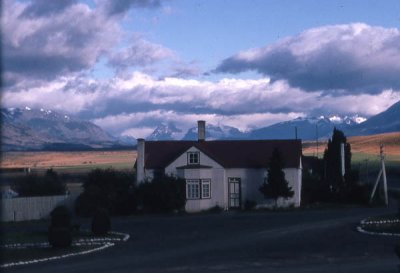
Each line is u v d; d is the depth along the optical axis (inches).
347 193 2345.0
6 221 1919.3
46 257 1033.5
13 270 877.2
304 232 1362.0
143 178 2160.4
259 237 1285.7
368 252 978.1
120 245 1208.8
